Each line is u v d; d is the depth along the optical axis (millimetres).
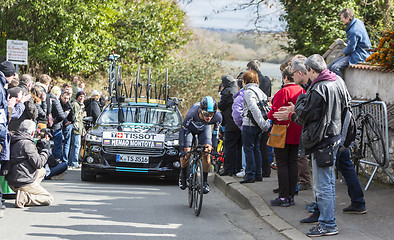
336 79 6160
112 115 11680
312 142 6074
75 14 20531
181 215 7684
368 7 16938
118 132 10555
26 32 21344
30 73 22281
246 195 8320
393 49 8750
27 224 6867
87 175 10789
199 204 7488
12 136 7863
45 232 6484
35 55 20828
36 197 7957
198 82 22797
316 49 17266
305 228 6578
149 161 10445
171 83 23188
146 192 9641
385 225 6445
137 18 23703
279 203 7676
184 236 6504
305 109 6047
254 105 8734
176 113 12008
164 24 24656
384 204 7324
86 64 21219
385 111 8164
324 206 6156
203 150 7758
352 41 10312
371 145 8297
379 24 15031
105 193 9336
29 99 9555
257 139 9438
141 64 24484
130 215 7582
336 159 6465
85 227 6789
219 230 6855
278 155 7590
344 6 17188
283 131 7414
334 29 17109
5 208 7609
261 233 6637
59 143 11938
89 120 11445
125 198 8922
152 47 23984
